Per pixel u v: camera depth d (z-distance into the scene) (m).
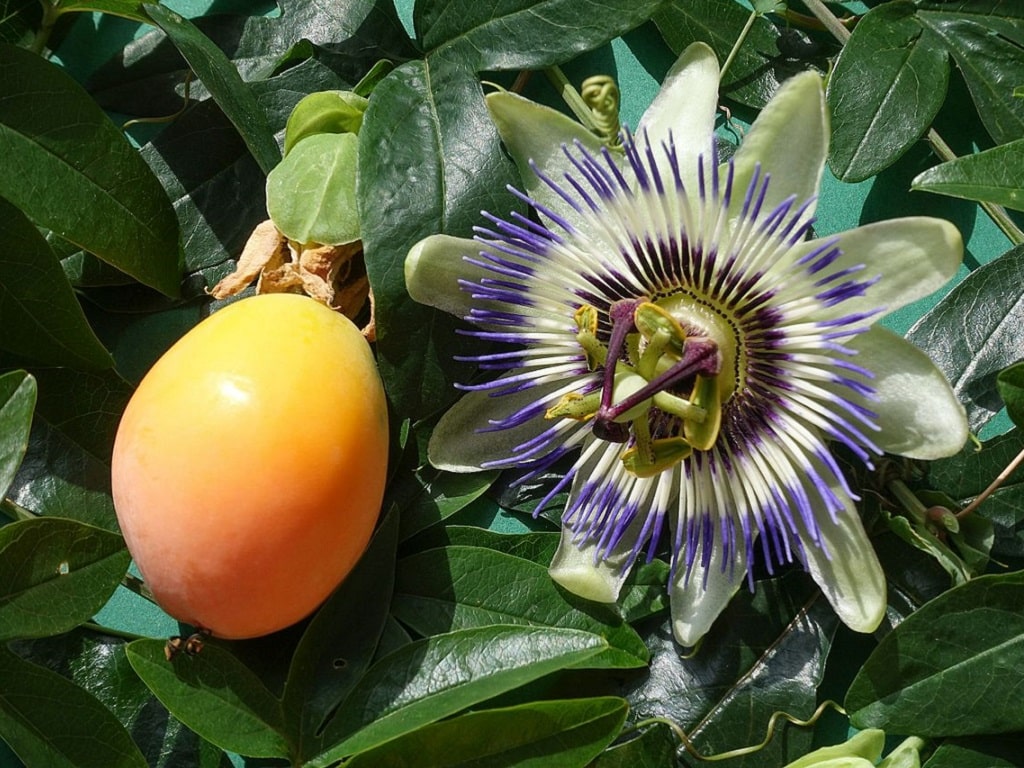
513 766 0.23
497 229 0.24
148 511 0.22
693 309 0.24
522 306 0.24
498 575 0.25
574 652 0.23
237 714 0.23
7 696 0.22
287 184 0.24
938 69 0.26
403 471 0.25
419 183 0.24
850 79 0.26
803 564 0.24
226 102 0.25
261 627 0.23
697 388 0.22
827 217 0.27
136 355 0.26
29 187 0.24
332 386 0.22
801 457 0.23
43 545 0.22
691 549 0.24
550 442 0.24
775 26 0.28
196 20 0.27
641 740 0.24
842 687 0.25
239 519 0.21
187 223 0.26
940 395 0.22
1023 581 0.24
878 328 0.22
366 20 0.27
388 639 0.24
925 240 0.22
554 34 0.25
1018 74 0.26
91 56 0.27
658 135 0.24
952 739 0.24
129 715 0.25
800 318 0.23
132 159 0.24
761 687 0.25
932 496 0.25
